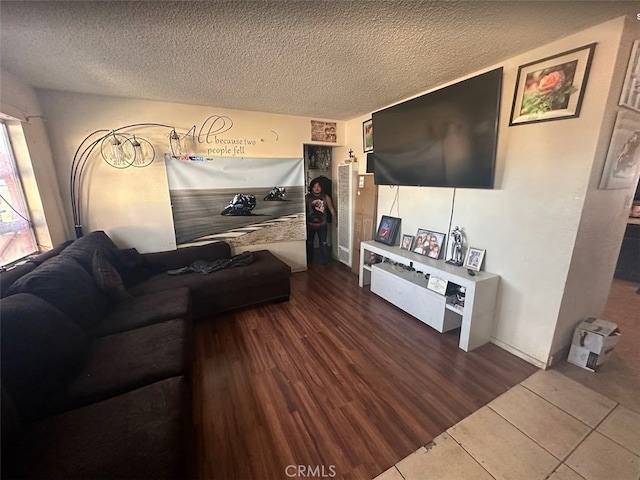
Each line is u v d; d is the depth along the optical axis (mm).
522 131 1867
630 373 1828
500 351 2115
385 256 2900
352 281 3605
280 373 1871
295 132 3535
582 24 1460
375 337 2299
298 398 1651
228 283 2621
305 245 3914
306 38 1550
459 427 1444
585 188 1605
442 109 2215
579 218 1648
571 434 1395
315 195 4238
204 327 2479
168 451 914
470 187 2193
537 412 1531
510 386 1734
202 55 1743
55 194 2391
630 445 1331
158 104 2758
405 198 2990
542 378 1801
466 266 2332
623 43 1424
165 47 1632
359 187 3643
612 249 2031
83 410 1066
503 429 1428
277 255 3738
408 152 2648
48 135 2381
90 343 1526
